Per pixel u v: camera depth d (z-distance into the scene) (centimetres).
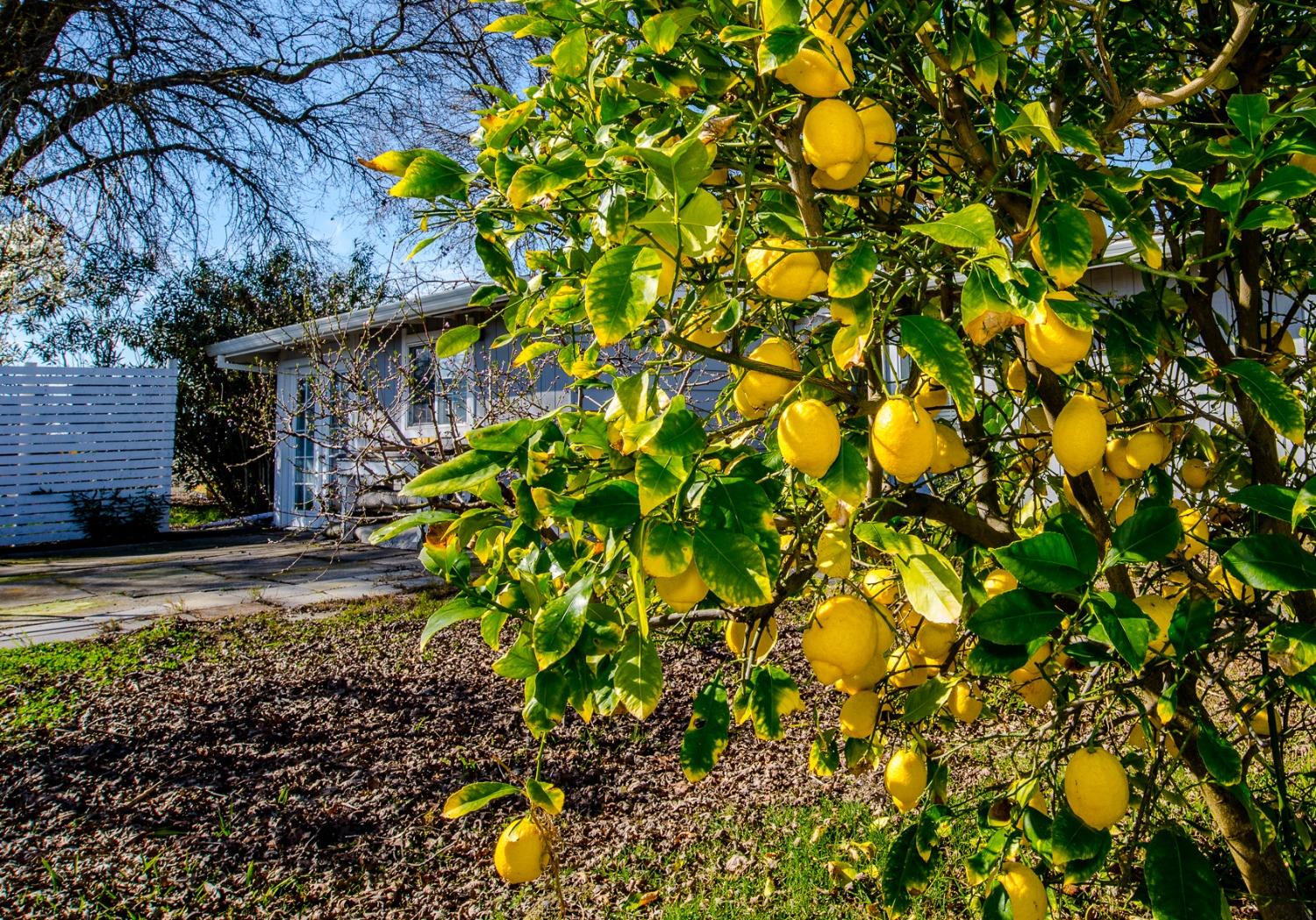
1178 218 163
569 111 147
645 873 312
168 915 297
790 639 537
